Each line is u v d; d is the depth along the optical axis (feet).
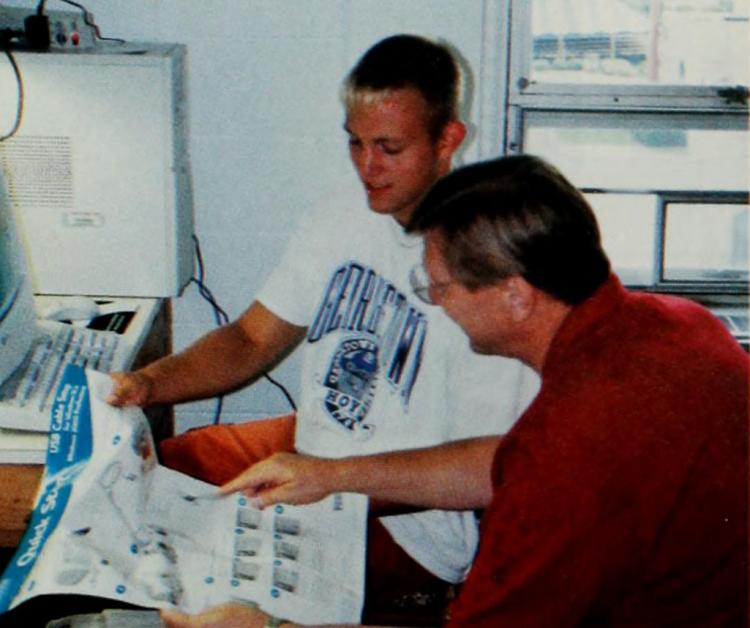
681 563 3.54
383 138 4.91
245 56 7.45
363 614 4.81
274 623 3.89
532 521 3.42
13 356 4.98
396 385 5.22
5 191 5.31
